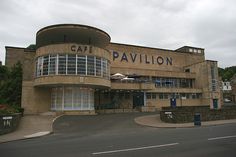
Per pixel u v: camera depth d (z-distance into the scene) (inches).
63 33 1264.8
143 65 1878.7
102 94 1531.7
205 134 581.9
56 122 920.9
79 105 1196.5
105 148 410.6
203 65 1943.9
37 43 1414.9
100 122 933.8
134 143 459.5
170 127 815.1
